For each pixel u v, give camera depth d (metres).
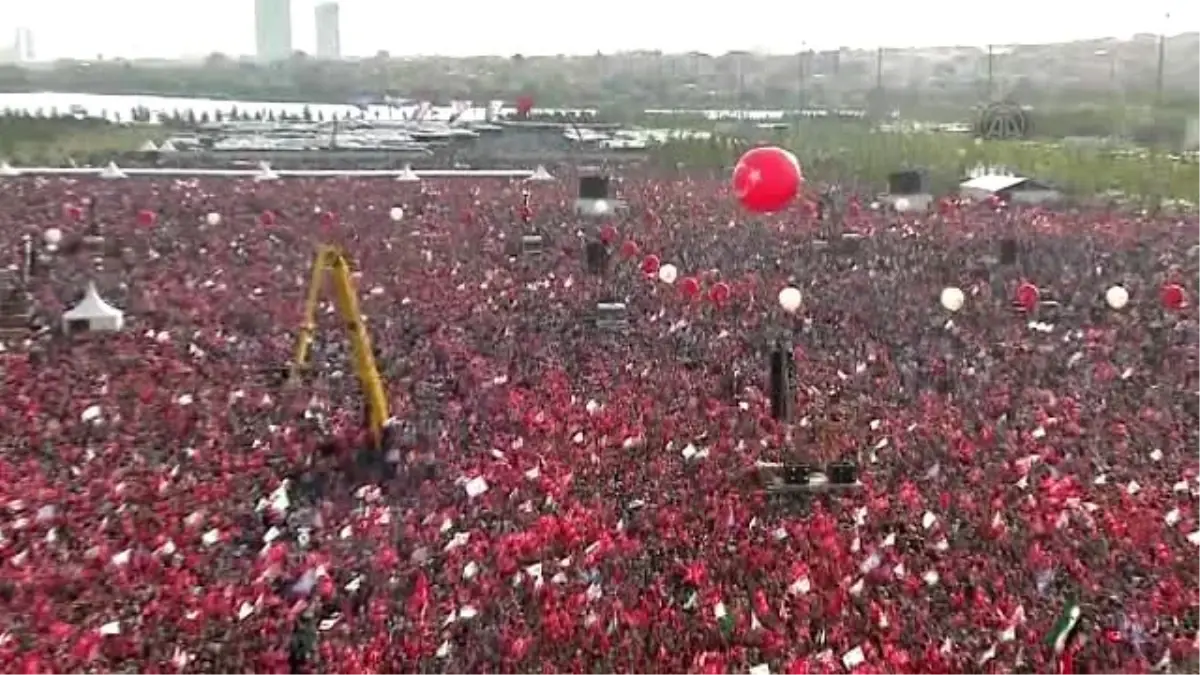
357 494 46.38
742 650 33.25
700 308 78.31
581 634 34.38
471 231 110.12
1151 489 46.84
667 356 67.62
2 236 101.81
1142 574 39.06
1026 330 73.75
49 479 46.59
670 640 34.09
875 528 42.44
